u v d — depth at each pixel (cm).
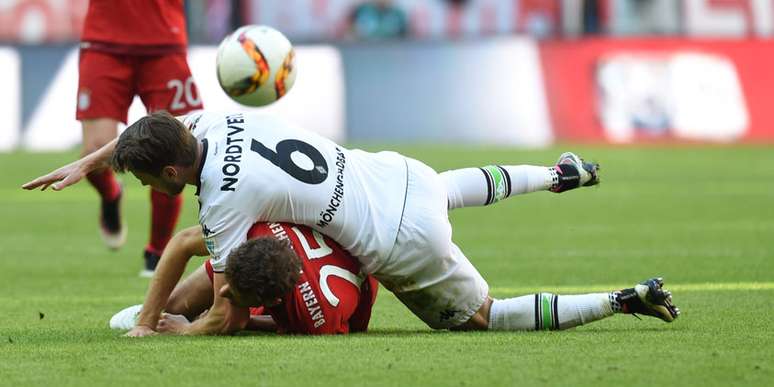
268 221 1823
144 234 3891
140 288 2627
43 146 7494
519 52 7944
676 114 7856
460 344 1742
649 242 3462
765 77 8000
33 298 2462
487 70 7888
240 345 1733
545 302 1891
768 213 4297
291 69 2561
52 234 3853
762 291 2409
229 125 1855
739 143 7819
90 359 1638
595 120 7806
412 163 1942
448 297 1884
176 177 1806
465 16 8331
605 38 8025
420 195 1891
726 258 3033
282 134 1855
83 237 3769
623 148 7488
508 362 1595
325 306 1819
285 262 1756
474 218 4303
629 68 7912
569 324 1886
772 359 1609
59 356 1666
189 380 1492
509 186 2034
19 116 7562
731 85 7938
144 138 1777
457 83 7862
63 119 7556
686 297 2323
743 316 2050
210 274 1944
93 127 2862
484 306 1911
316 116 7662
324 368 1558
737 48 8062
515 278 2720
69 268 3008
